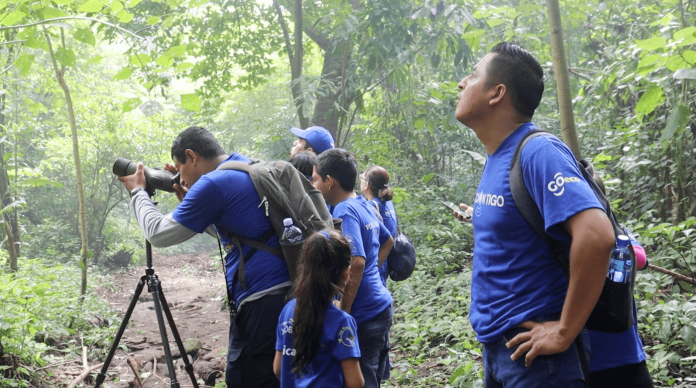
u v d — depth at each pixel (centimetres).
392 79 938
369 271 330
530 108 195
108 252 1741
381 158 994
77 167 752
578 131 705
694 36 339
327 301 249
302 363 247
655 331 389
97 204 1734
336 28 863
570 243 177
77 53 1360
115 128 1583
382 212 417
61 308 669
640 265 227
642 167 561
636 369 209
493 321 188
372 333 323
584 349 179
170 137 1673
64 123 1555
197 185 282
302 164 393
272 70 1320
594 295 166
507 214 184
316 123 1066
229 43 1260
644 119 575
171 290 1352
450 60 966
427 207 902
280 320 262
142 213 295
